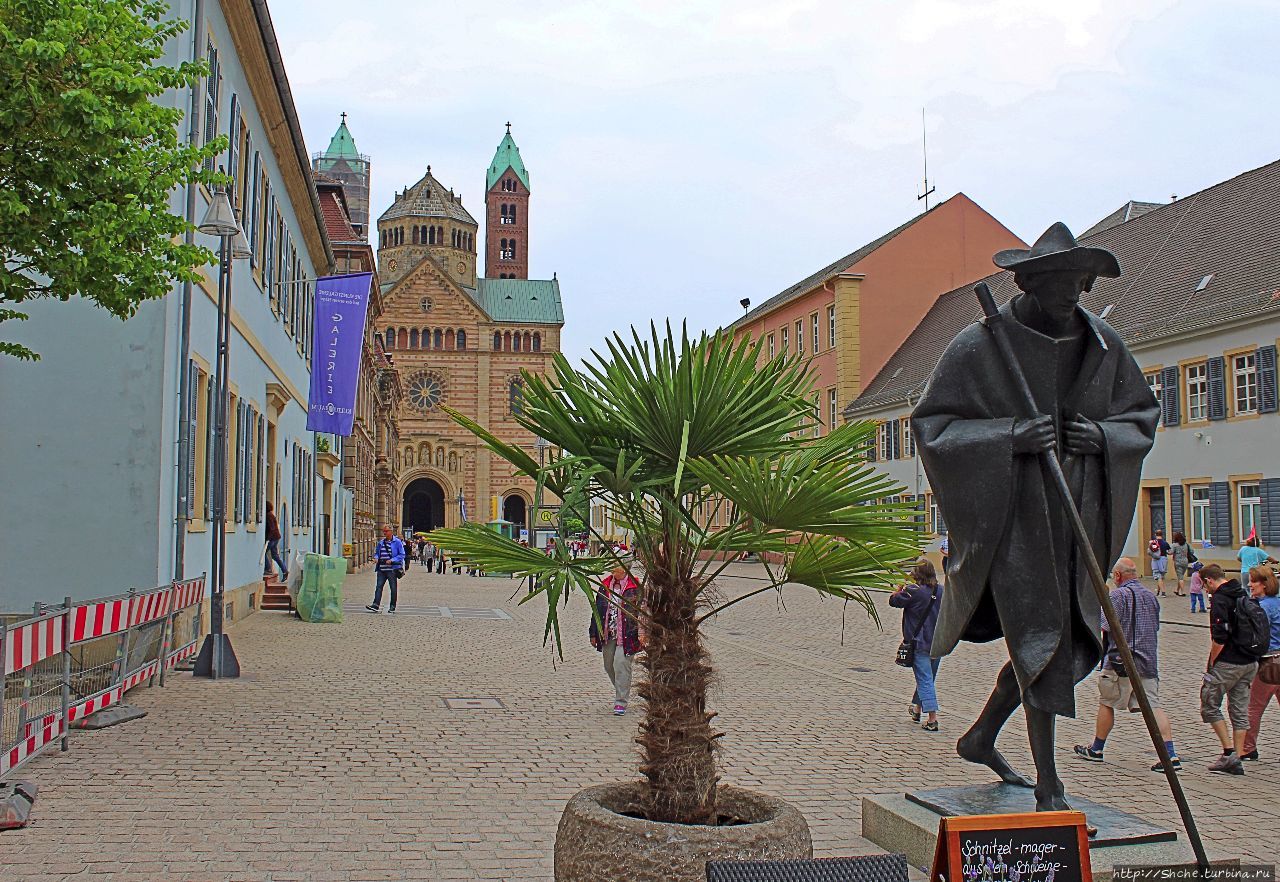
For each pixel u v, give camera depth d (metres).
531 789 8.27
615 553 4.91
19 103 8.92
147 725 10.50
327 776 8.55
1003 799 5.60
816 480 4.40
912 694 13.94
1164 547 31.97
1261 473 30.55
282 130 25.11
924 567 11.55
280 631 20.59
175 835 6.83
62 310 14.28
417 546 77.06
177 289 14.98
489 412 100.31
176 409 14.95
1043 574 5.06
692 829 4.44
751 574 44.19
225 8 18.45
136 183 9.59
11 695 8.21
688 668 4.82
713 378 4.72
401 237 109.62
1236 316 31.25
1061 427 5.13
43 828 6.95
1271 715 12.56
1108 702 9.94
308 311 34.88
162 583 14.31
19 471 14.11
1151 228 41.91
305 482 34.38
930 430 5.24
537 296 109.00
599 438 4.90
